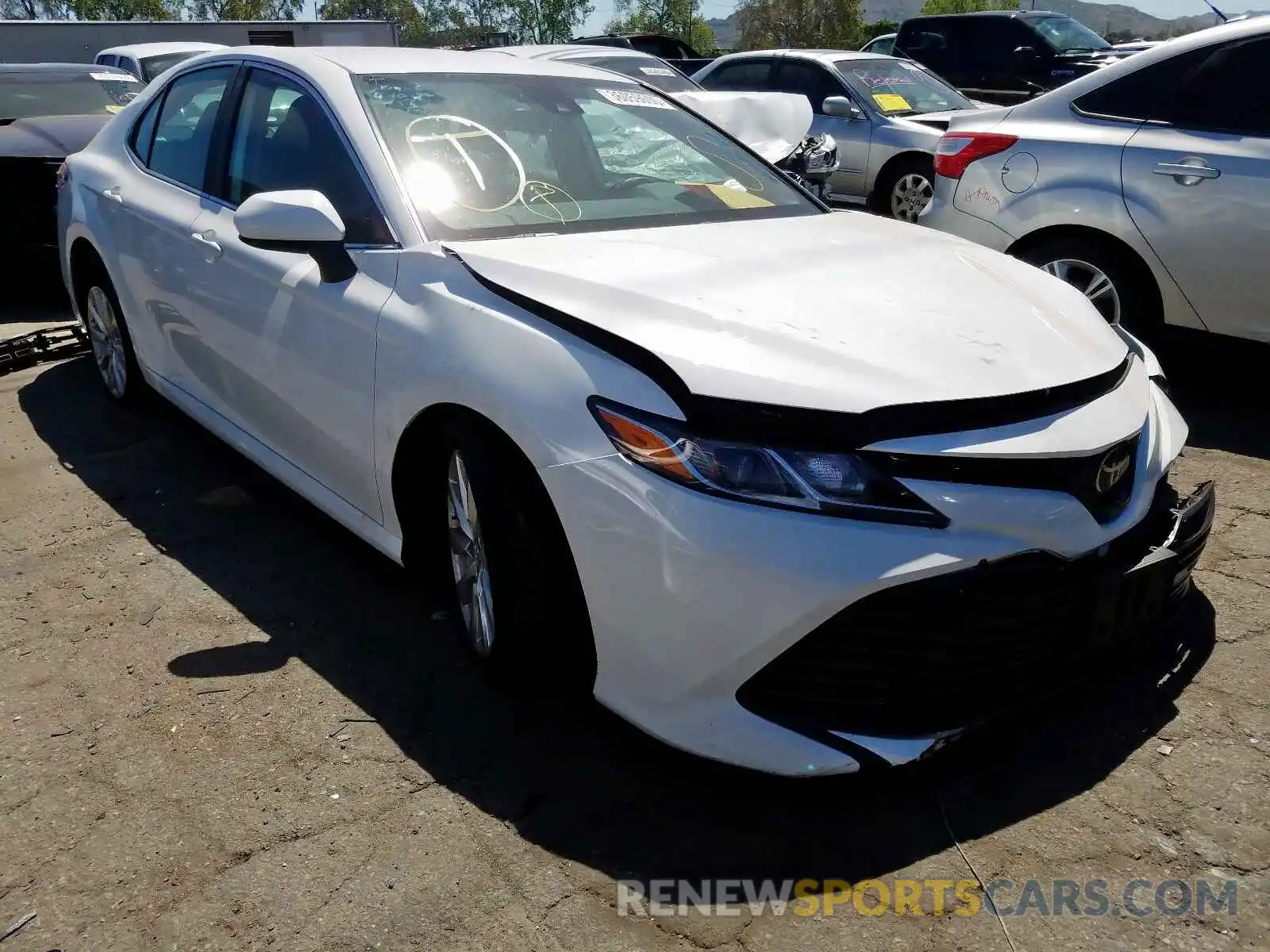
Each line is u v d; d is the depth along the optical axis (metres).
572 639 2.44
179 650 2.94
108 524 3.71
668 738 2.23
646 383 2.21
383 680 2.79
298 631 3.03
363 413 2.86
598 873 2.13
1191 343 4.60
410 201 2.92
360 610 3.14
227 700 2.71
